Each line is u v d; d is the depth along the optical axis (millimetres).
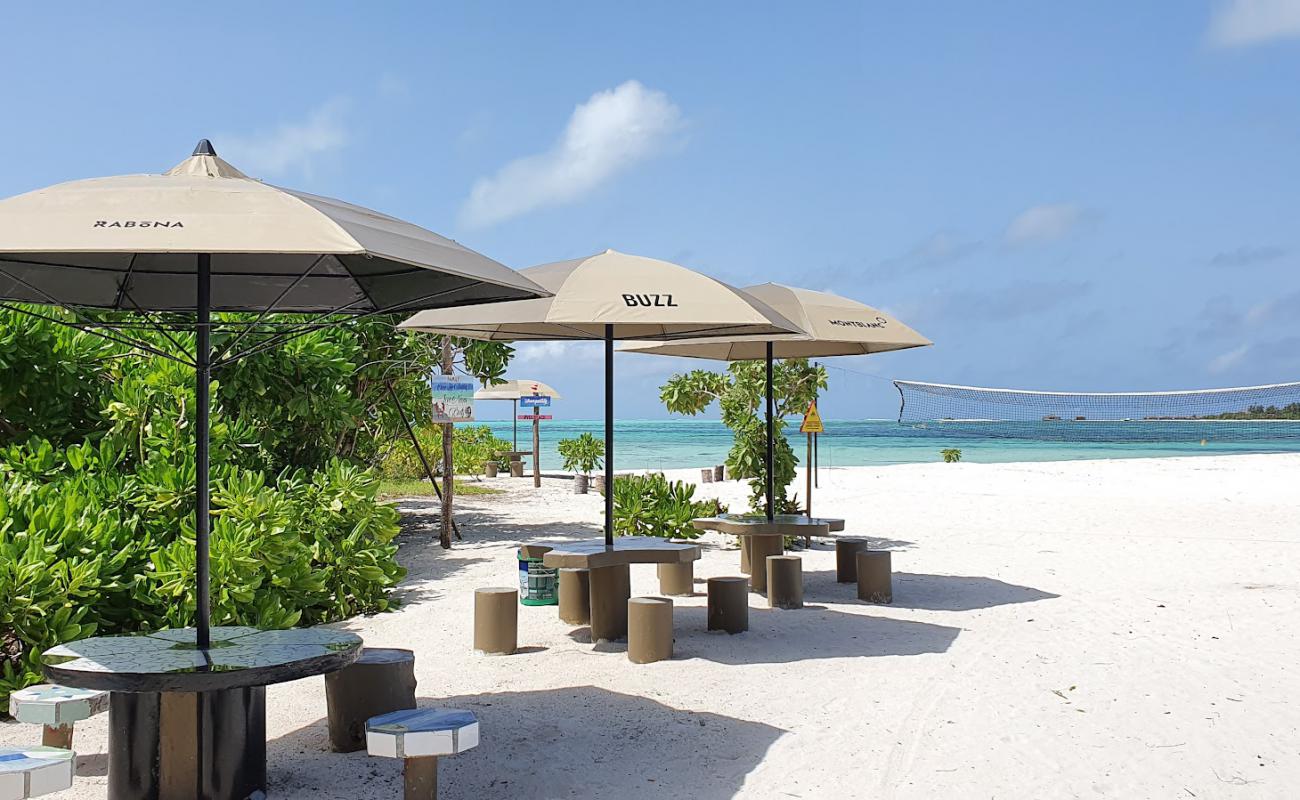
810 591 10617
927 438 89562
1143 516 17297
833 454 55156
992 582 11055
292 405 11547
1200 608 9477
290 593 8625
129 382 9648
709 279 7320
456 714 4520
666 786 5059
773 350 12133
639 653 7484
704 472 28641
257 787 4766
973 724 6039
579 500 21453
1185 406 59438
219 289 6180
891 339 9969
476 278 4469
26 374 9453
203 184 4328
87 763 5301
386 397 14602
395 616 9266
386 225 4711
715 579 8500
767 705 6402
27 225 3768
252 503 8438
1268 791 5035
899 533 15406
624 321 6750
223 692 4598
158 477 8656
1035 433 100812
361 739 5477
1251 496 21172
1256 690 6734
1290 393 58562
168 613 7371
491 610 7770
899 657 7629
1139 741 5742
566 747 5578
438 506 19516
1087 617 9109
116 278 5922
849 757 5480
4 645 6418
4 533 6578
